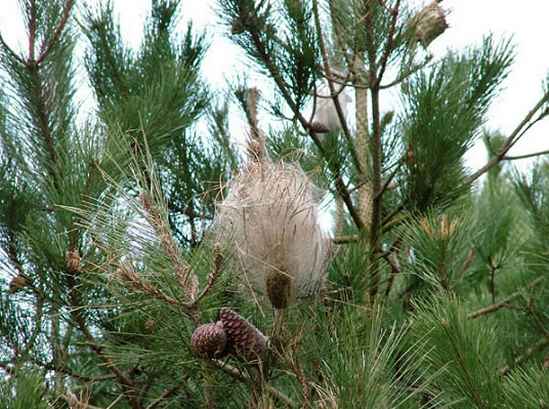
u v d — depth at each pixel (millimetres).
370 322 1739
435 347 1764
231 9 2664
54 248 2164
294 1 2639
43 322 2346
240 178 1747
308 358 1711
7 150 2574
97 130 2275
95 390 2381
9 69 2625
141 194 1738
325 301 1937
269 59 2686
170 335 1773
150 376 2043
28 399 1532
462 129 2500
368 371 1508
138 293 1741
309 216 1712
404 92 2568
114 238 1729
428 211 2451
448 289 2244
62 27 2658
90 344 2170
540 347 2607
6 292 2316
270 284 1678
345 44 2602
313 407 1564
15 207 2418
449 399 1776
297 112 2723
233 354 1656
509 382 1763
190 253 1799
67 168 2219
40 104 2615
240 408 1779
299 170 1795
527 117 2688
